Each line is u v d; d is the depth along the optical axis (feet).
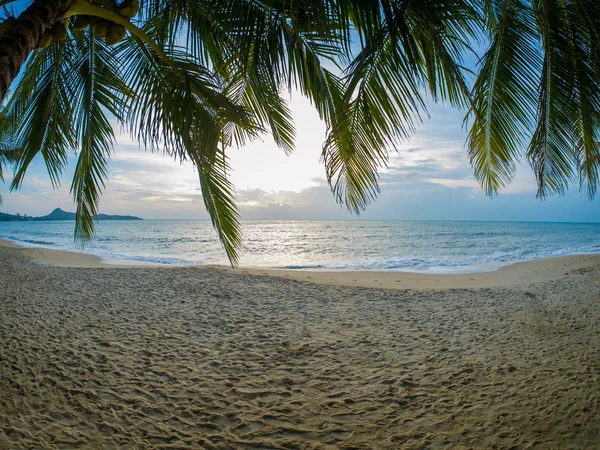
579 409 9.36
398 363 12.67
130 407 9.59
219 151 11.30
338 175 10.82
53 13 5.90
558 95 7.55
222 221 11.90
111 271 33.22
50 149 11.66
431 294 24.98
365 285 28.91
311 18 7.59
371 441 8.25
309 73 10.34
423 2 6.99
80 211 11.69
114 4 6.96
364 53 7.50
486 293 25.11
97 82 10.66
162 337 15.23
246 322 17.78
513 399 9.99
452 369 12.08
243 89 12.96
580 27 7.19
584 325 16.61
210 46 11.63
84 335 15.10
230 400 10.08
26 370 11.46
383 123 9.68
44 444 7.83
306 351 13.87
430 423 8.94
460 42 7.96
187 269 35.45
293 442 8.21
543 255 53.62
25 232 132.87
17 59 5.26
